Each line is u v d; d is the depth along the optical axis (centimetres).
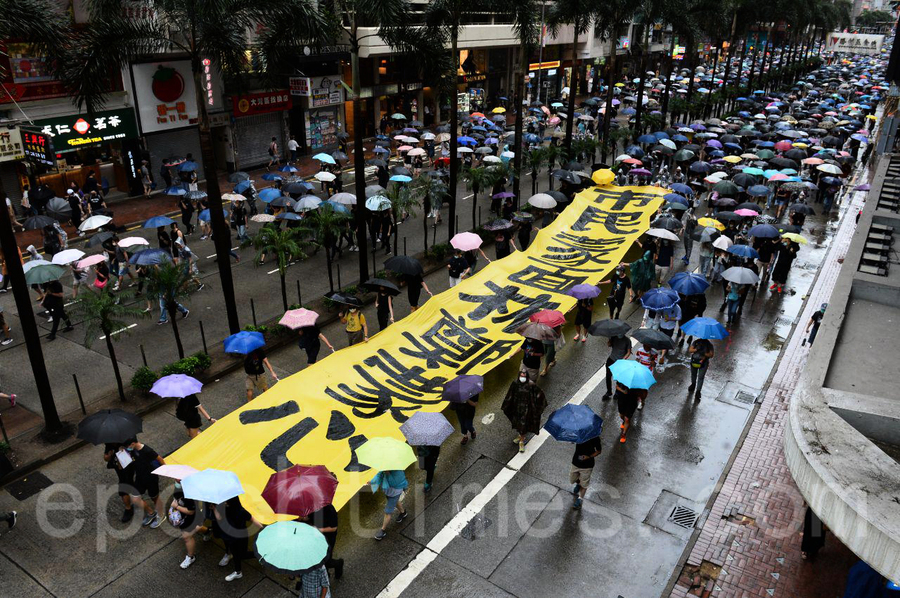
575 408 1148
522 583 1048
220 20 1609
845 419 755
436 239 2700
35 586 1027
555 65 6750
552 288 2011
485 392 1587
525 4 2631
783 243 2214
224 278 1703
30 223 2203
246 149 3819
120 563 1073
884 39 18750
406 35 2148
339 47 4144
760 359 1803
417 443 1126
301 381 1441
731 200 2652
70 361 1719
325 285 2220
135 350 1777
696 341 1551
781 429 1476
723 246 2042
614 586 1047
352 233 2477
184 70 3275
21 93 2644
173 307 1614
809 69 11575
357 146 2009
